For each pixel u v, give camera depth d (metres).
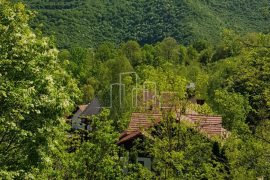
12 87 13.02
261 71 18.94
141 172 19.31
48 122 13.84
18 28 13.87
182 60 118.06
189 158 20.34
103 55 120.50
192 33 186.12
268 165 17.36
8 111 12.92
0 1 13.85
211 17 198.12
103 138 17.06
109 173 16.75
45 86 13.86
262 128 19.11
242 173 17.38
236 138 19.59
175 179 17.91
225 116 32.66
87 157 16.80
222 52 106.00
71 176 17.02
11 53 13.55
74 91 15.66
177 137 21.12
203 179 22.14
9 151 14.25
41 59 14.29
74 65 94.38
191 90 21.67
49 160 13.67
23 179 13.57
